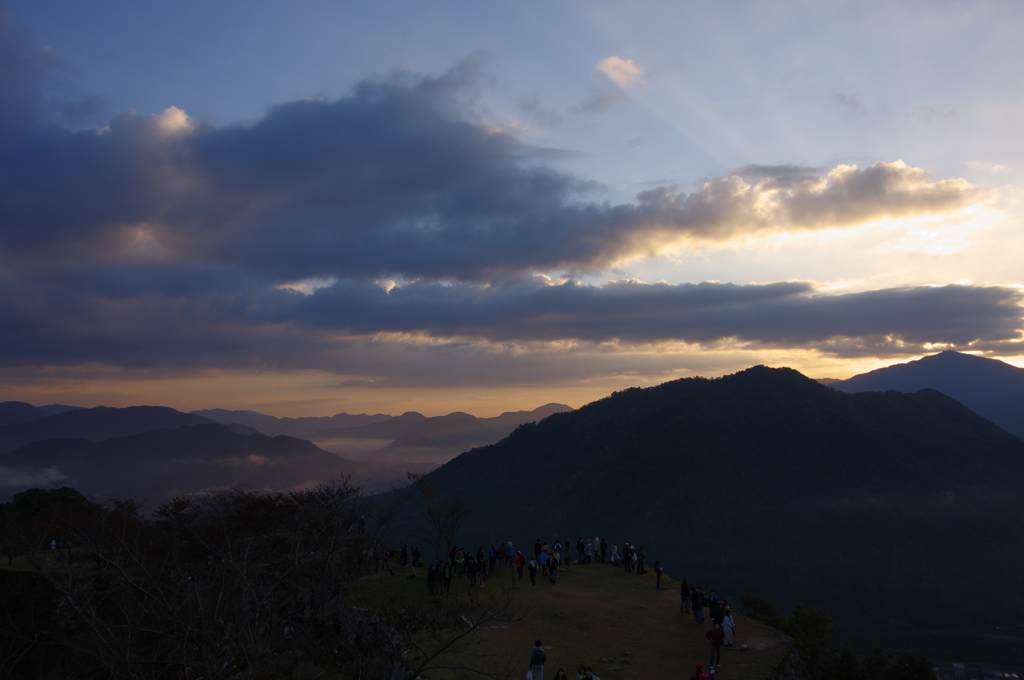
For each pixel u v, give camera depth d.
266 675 15.58
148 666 15.93
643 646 25.84
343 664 17.62
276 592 21.11
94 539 21.25
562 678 19.61
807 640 29.12
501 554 42.84
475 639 25.52
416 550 42.00
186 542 27.89
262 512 34.22
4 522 31.38
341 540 24.27
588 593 34.06
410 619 19.88
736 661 24.28
